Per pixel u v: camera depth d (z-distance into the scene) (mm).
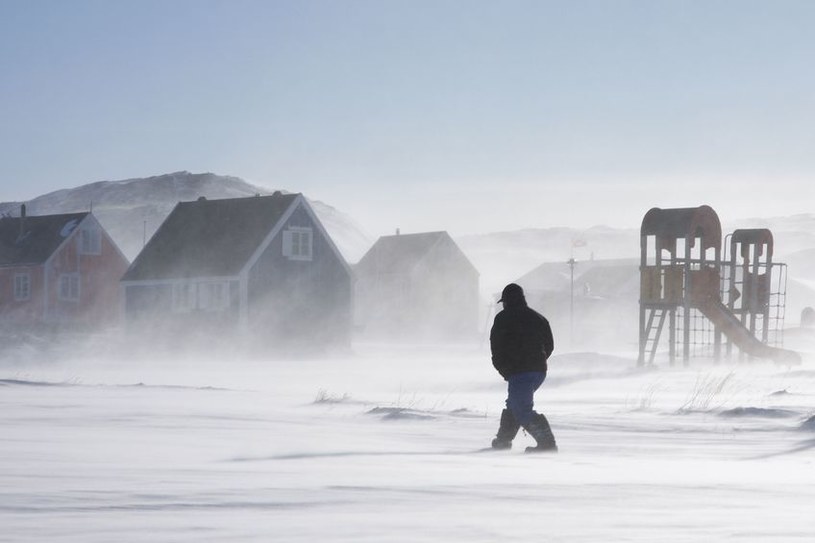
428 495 13195
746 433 30375
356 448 23797
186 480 14523
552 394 56875
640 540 9344
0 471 15719
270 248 149000
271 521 10227
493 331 25375
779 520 11109
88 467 16719
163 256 157875
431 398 54469
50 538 8656
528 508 11969
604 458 22500
